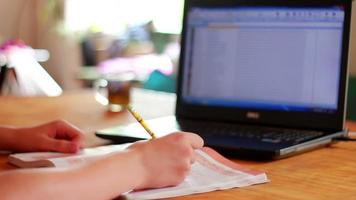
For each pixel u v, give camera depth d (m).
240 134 1.08
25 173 0.58
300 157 0.97
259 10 1.22
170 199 0.69
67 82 3.55
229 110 1.24
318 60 1.15
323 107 1.14
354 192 0.74
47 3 3.67
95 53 3.50
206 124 1.21
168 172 0.71
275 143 0.99
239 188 0.75
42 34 3.72
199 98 1.28
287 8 1.19
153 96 1.86
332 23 1.14
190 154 0.74
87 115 1.44
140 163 0.68
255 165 0.90
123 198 0.65
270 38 1.21
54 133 0.99
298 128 1.16
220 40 1.26
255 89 1.21
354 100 1.54
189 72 1.29
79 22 3.60
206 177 0.78
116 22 3.50
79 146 0.95
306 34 1.17
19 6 3.71
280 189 0.75
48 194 0.57
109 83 1.56
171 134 0.75
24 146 0.96
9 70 2.05
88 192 0.60
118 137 1.06
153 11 3.31
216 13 1.27
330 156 0.98
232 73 1.24
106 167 0.64
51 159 0.81
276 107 1.19
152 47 3.26
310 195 0.72
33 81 2.10
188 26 1.30
